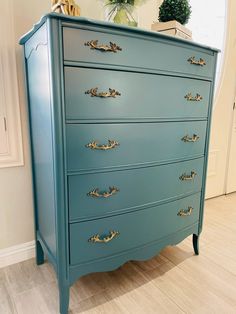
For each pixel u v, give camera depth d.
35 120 1.20
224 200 2.51
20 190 1.42
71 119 0.91
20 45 1.28
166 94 1.13
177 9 1.33
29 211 1.47
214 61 1.34
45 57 0.92
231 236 1.80
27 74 1.25
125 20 1.23
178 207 1.34
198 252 1.58
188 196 1.38
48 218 1.16
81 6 1.42
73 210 0.99
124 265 1.46
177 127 1.22
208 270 1.42
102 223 1.06
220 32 2.31
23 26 1.29
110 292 1.24
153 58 1.05
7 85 1.28
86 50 0.89
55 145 0.90
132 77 1.01
